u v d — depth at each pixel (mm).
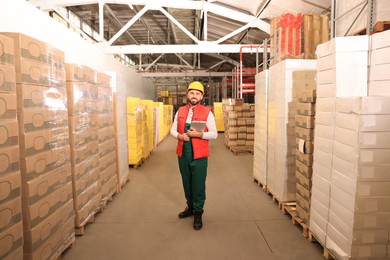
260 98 4371
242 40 9508
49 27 4086
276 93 3557
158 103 9844
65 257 2369
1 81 1593
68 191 2422
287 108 3260
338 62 2164
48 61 2100
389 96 1903
